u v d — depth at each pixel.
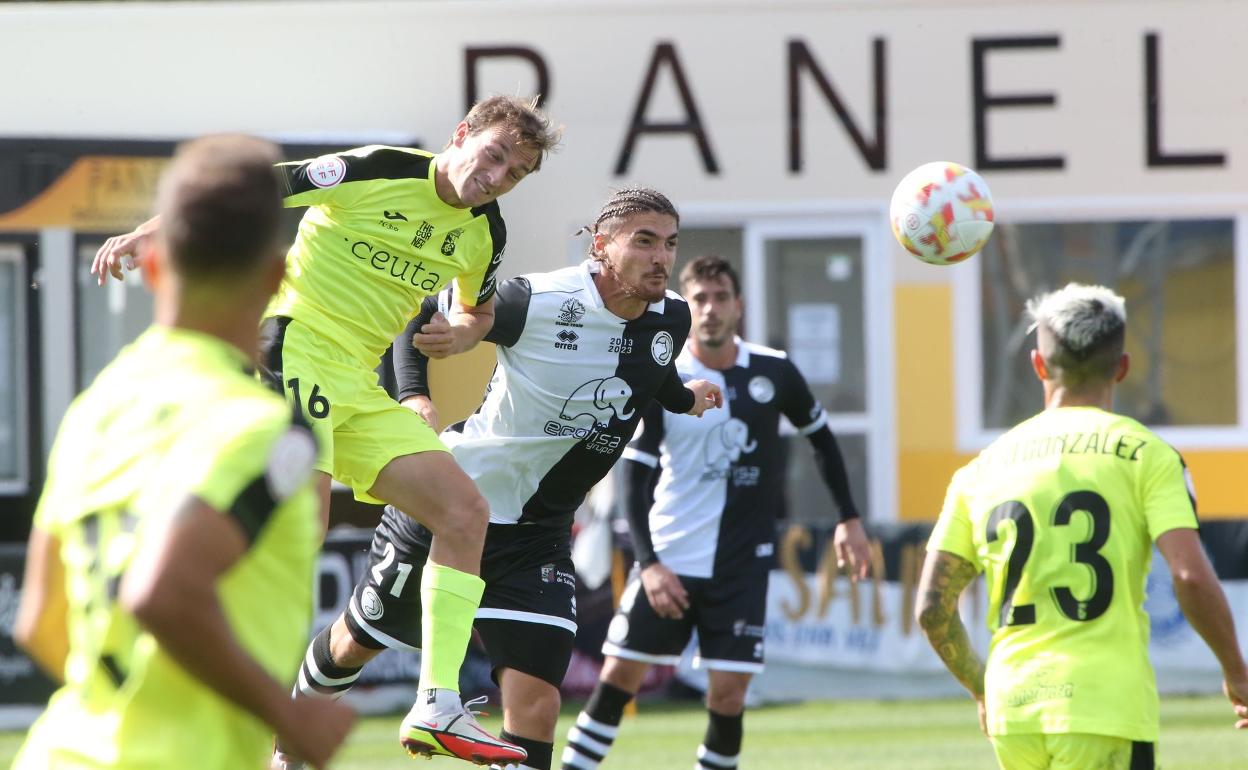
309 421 15.59
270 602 8.01
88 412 8.24
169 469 7.57
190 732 7.77
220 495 7.45
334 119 41.34
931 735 30.19
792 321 42.00
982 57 41.53
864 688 35.09
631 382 18.11
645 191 17.62
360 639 18.27
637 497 22.47
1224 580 34.34
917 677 35.00
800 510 42.00
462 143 16.12
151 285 8.60
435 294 16.84
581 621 34.94
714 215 41.69
